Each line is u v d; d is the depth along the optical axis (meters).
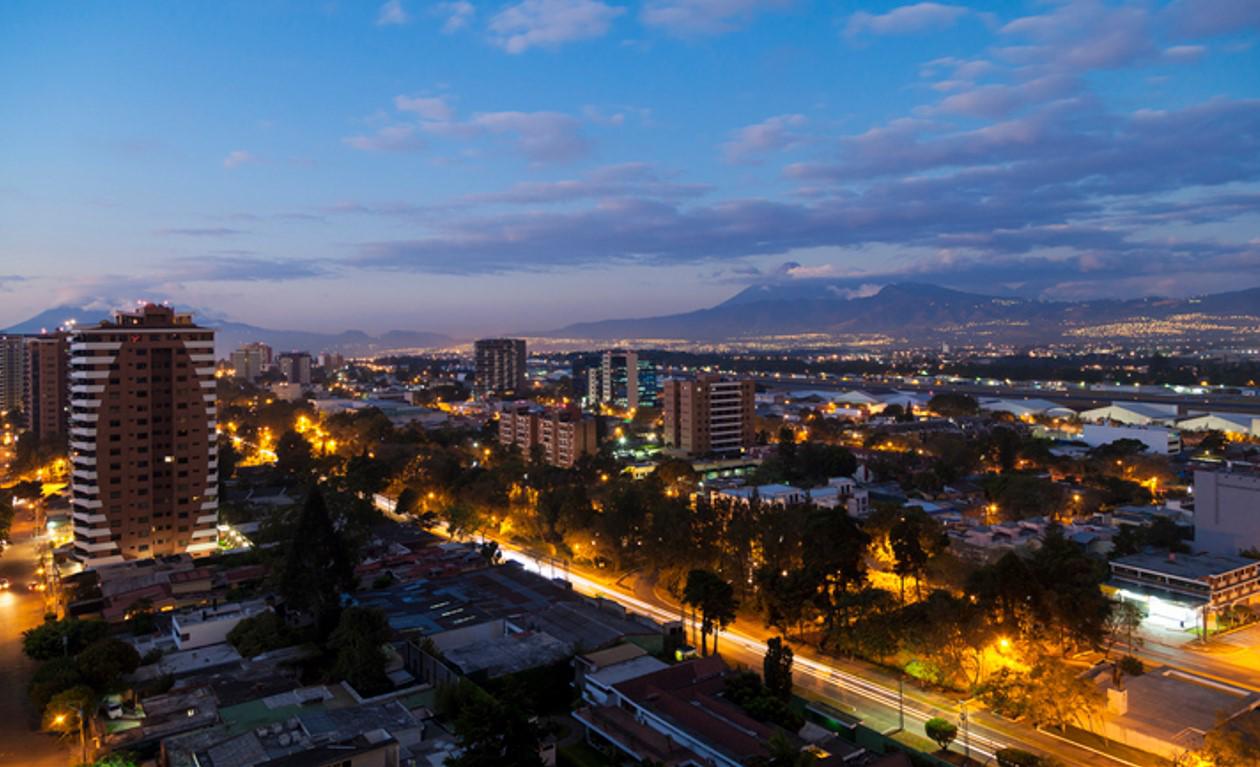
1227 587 141.62
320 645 124.38
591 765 97.31
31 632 126.81
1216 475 168.12
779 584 135.50
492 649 120.25
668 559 160.00
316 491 132.75
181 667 118.44
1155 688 108.50
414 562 178.38
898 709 111.25
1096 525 190.88
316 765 81.19
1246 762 85.25
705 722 96.19
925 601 128.25
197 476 184.88
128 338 178.62
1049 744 100.69
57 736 103.50
